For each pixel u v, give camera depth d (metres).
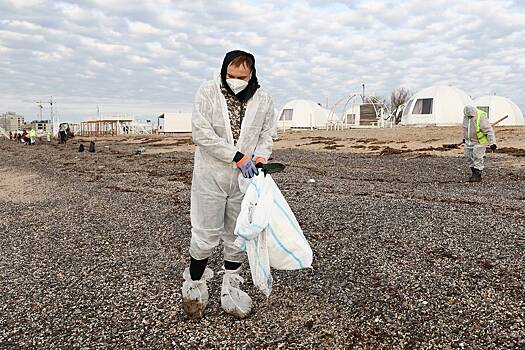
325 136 38.91
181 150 33.25
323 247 6.37
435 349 3.66
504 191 11.36
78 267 5.97
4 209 10.52
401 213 8.45
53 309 4.62
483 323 4.03
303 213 8.65
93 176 17.36
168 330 4.08
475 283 4.92
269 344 3.80
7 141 72.12
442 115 57.09
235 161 3.64
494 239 6.57
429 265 5.53
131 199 11.34
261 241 3.71
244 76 3.69
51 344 3.92
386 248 6.25
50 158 28.95
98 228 8.18
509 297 4.55
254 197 3.63
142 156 28.11
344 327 4.04
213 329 4.06
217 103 3.72
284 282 5.07
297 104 75.31
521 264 5.46
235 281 4.30
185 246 6.80
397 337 3.85
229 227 4.08
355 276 5.21
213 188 3.80
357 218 8.11
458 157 19.98
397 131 38.81
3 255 6.63
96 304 4.71
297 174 15.92
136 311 4.50
